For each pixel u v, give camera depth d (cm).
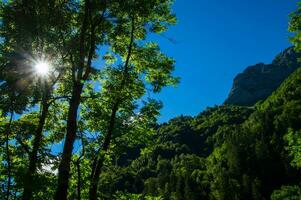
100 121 1908
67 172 1456
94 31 1767
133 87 1947
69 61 1731
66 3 1697
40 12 1625
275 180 14062
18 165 1755
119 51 2122
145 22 2108
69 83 1928
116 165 2094
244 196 13688
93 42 1703
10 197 1523
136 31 2127
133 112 1942
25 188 1420
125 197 1966
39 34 1642
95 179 1830
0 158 1720
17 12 1605
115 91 1786
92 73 1823
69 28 1784
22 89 1623
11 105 1595
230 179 14562
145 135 1922
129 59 2152
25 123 1778
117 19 1806
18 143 1805
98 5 1656
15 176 1466
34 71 1647
